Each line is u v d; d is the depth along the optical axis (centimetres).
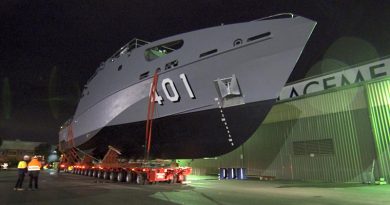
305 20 1320
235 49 1441
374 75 1862
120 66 1928
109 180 2011
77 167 2720
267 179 2083
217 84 1462
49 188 1487
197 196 1147
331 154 1833
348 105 1792
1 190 1409
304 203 960
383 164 1600
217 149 1599
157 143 1720
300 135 2012
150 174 1659
